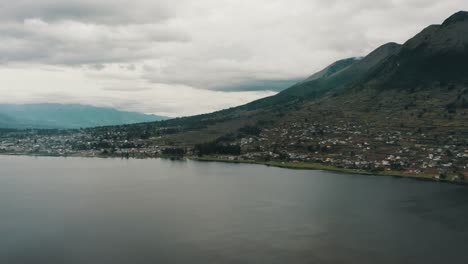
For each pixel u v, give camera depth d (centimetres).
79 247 15938
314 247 15912
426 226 18875
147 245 16150
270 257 14812
